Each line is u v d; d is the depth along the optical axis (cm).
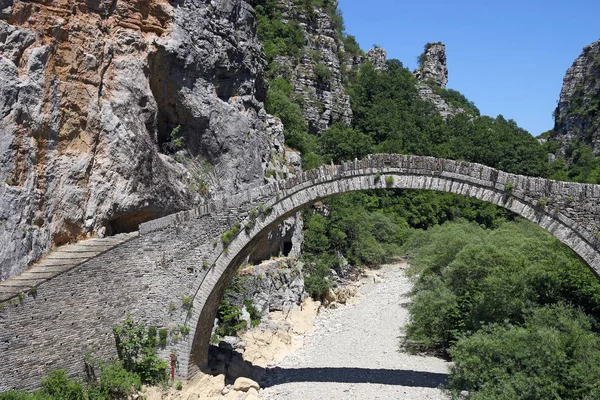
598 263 2152
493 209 8244
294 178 2447
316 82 8444
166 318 2516
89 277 2298
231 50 3888
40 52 2469
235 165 3716
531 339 2364
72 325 2212
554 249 3459
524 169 8812
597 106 10331
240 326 3347
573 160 9788
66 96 2584
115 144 2758
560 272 2881
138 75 3020
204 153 3622
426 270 3981
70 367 2195
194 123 3525
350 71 10931
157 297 2528
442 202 8369
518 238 3897
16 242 2253
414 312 3456
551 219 2203
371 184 2380
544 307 2625
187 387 2478
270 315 3962
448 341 3222
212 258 2489
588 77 10869
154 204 2984
